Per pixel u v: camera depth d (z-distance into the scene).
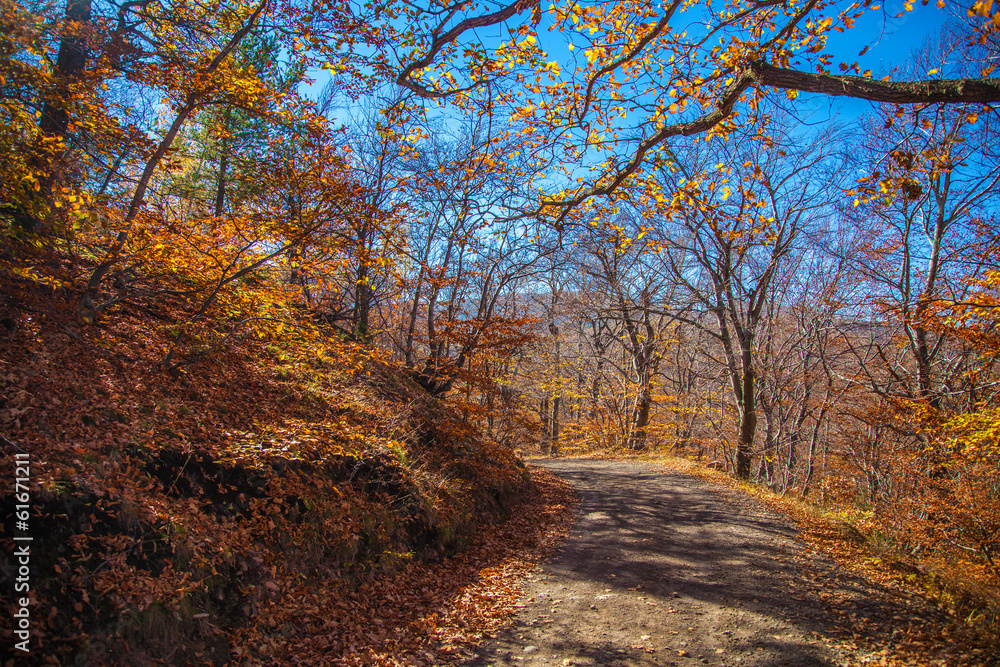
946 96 4.51
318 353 9.02
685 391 30.62
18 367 5.81
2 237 7.39
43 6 7.96
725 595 7.24
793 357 22.09
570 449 32.66
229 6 8.74
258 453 6.61
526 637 5.96
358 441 8.62
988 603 7.15
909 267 14.52
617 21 7.14
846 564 8.70
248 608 5.27
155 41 8.59
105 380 6.61
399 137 9.36
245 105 8.30
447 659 5.41
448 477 10.41
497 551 9.39
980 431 8.95
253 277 10.02
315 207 7.99
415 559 8.01
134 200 7.30
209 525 5.52
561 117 7.98
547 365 31.22
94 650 3.97
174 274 8.64
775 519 11.68
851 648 5.82
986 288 9.35
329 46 7.75
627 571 8.26
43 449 4.90
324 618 5.77
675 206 9.12
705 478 17.30
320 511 6.86
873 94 4.81
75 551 4.35
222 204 12.93
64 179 7.41
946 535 9.02
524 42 7.25
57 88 7.34
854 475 14.82
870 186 7.66
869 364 16.50
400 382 14.04
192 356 8.41
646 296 25.91
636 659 5.46
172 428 6.37
